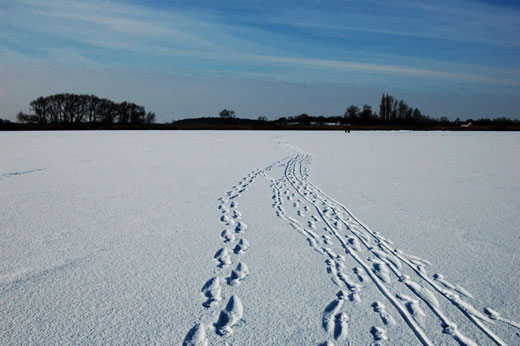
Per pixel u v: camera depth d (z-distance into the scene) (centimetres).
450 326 303
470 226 585
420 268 420
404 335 290
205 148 2142
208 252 460
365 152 2023
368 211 679
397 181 1024
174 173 1128
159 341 277
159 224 579
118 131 5122
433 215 652
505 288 371
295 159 1620
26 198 754
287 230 557
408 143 2870
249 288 365
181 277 387
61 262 422
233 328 296
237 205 719
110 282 373
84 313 314
